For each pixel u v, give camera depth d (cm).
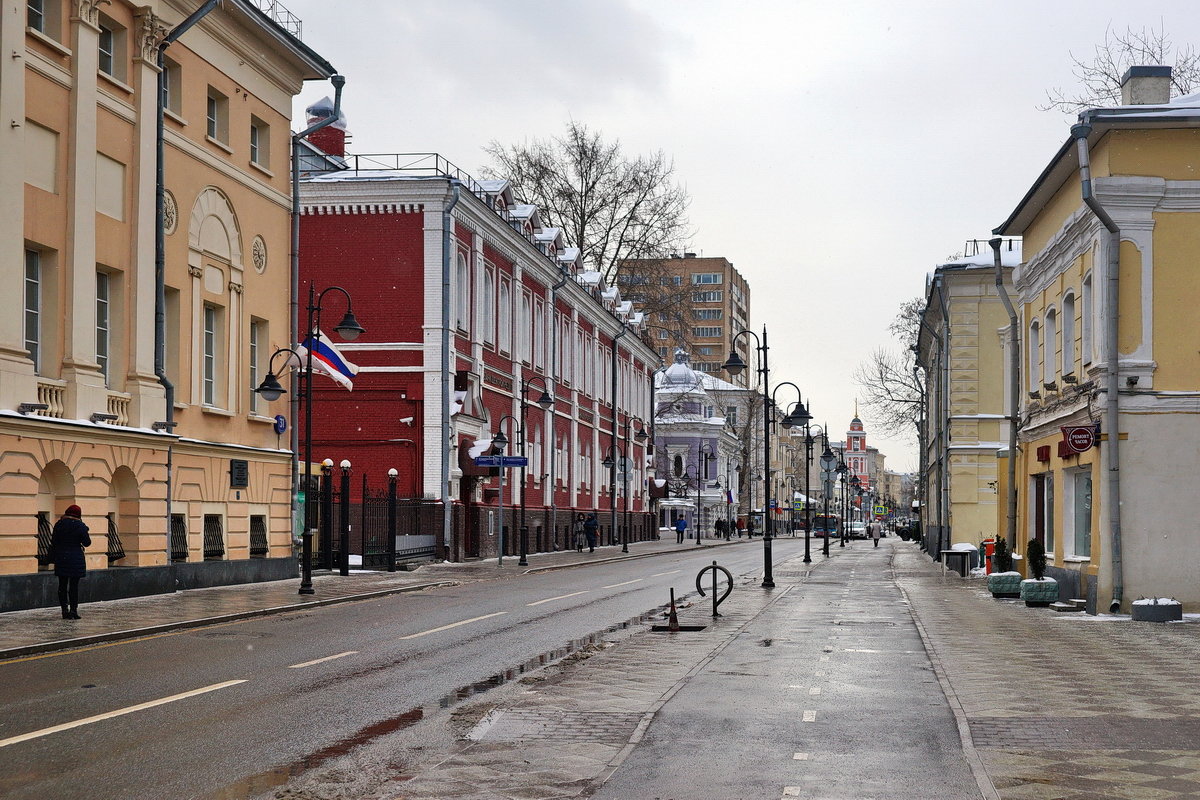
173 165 2712
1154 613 2200
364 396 4331
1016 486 3284
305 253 4381
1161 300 2316
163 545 2575
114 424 2439
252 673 1459
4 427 2077
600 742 1045
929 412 6675
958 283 4553
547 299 5875
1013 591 2820
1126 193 2319
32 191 2245
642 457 8400
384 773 923
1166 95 2514
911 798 841
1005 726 1109
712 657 1631
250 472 3017
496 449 4381
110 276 2514
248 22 2956
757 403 11669
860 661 1593
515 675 1466
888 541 11294
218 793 850
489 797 847
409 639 1869
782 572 4169
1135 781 889
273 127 3212
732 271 16912
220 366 2934
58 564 2008
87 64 2381
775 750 1006
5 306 2131
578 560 4922
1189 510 2291
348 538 3422
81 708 1184
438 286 4316
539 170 6406
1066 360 2698
